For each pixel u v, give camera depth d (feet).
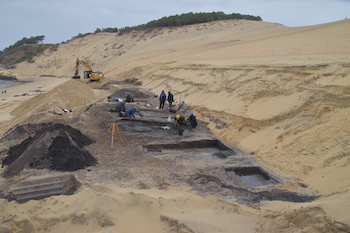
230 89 61.16
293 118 39.34
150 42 238.27
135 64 169.99
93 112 55.93
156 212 19.84
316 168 29.43
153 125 52.16
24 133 46.52
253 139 41.91
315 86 42.19
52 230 19.86
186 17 265.13
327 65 46.75
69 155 32.58
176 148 42.11
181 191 25.96
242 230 17.88
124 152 37.55
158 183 27.89
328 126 33.47
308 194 25.80
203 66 92.53
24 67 297.94
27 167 31.07
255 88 53.67
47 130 36.88
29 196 26.37
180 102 72.69
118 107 58.65
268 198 25.45
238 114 49.29
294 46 99.76
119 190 24.20
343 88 36.78
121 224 18.94
